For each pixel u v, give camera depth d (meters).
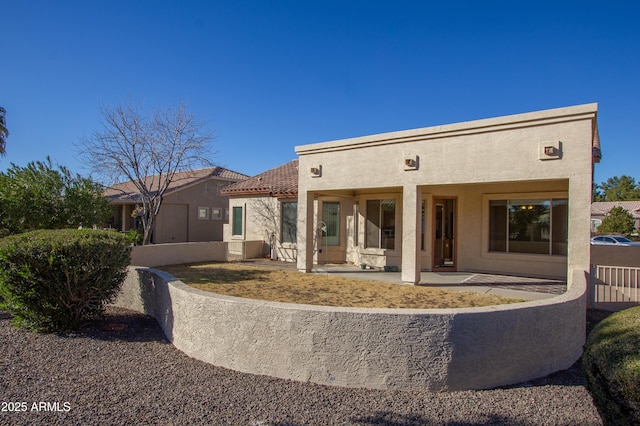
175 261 15.91
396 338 4.84
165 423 4.03
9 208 10.86
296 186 18.69
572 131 8.89
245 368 5.39
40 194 11.59
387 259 14.99
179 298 6.45
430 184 11.00
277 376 5.20
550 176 9.14
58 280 6.96
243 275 12.95
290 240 18.77
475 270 13.94
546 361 5.46
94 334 7.16
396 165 11.67
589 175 8.66
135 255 14.52
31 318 7.13
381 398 4.64
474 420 4.18
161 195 21.42
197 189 27.19
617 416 3.28
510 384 5.13
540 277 12.66
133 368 5.52
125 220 28.41
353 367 4.91
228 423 4.04
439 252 14.49
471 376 4.93
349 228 17.00
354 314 4.93
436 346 4.84
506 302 8.87
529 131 9.46
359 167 12.50
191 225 26.80
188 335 6.13
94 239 7.37
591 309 8.95
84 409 4.30
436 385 4.83
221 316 5.64
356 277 12.80
